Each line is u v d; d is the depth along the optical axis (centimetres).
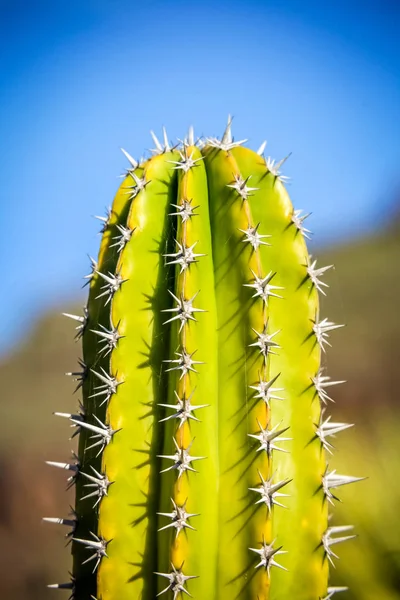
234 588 54
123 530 55
